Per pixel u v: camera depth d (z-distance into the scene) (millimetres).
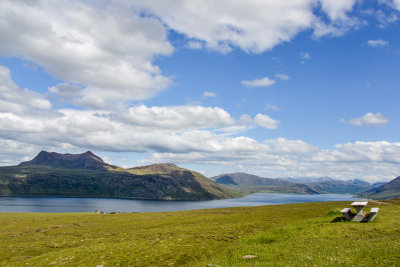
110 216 86438
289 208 81875
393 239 25094
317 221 40969
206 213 82000
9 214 97375
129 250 30906
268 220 52656
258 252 25109
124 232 50625
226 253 26984
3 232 55875
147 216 82375
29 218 82000
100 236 47688
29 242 44156
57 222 71188
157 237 39906
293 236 31531
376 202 80000
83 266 26297
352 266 17438
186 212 91375
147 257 27766
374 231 30406
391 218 38750
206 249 30406
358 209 38438
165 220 67688
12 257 34500
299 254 21984
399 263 17094
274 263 19828
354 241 25828
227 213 77500
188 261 26594
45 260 29812
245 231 40438
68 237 48625
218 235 37781
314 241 27531
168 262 26328
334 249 22875
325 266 17797
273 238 31797
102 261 27438
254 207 96125
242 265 20203
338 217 41188
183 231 43469
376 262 17844
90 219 77812
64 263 27828
